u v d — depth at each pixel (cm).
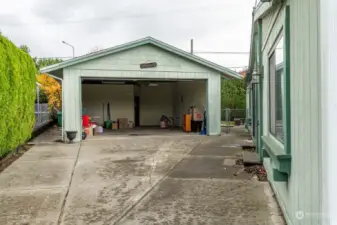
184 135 1277
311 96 221
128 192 487
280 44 398
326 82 172
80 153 852
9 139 746
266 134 578
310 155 227
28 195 476
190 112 1482
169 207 416
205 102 1362
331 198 164
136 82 1717
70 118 1122
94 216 387
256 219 367
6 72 705
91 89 1705
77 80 1140
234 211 395
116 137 1212
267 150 439
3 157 757
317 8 197
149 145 986
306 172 243
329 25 166
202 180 550
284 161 319
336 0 159
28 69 941
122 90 1736
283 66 354
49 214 395
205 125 1321
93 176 594
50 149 924
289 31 319
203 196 459
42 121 1525
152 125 1847
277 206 409
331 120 165
